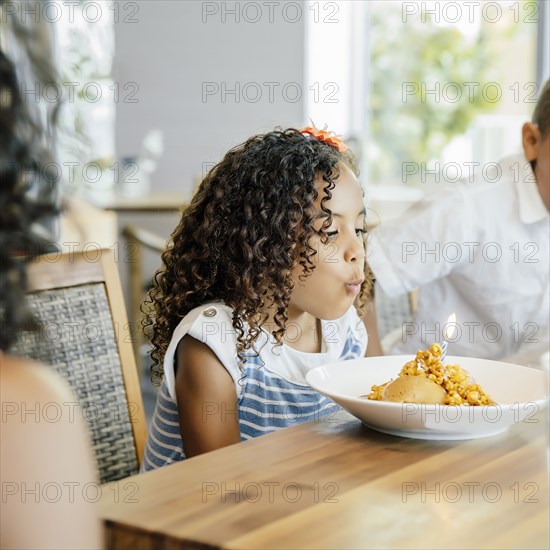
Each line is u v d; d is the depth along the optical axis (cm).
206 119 571
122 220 548
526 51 483
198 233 144
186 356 135
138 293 433
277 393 143
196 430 133
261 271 138
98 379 147
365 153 564
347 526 82
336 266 139
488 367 130
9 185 67
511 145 496
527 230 213
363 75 562
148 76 570
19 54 70
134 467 150
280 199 137
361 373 132
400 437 110
